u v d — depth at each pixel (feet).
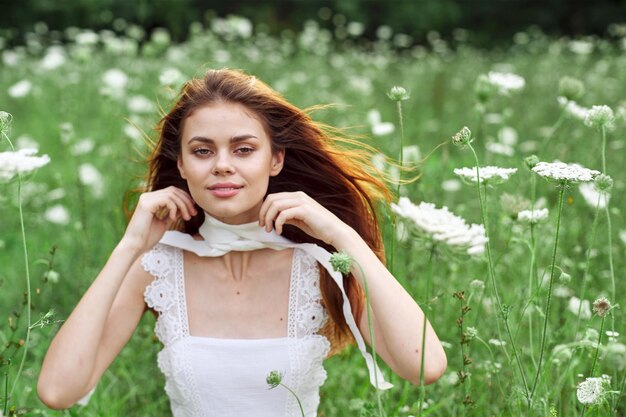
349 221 9.85
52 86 34.06
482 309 12.48
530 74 37.70
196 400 9.18
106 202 19.02
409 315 8.49
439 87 35.53
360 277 8.57
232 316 9.25
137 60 37.68
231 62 34.37
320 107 10.11
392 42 66.80
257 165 8.67
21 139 23.56
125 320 9.29
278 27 65.62
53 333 13.97
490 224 15.33
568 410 10.73
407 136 25.13
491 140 16.78
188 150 8.72
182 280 9.32
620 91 30.14
